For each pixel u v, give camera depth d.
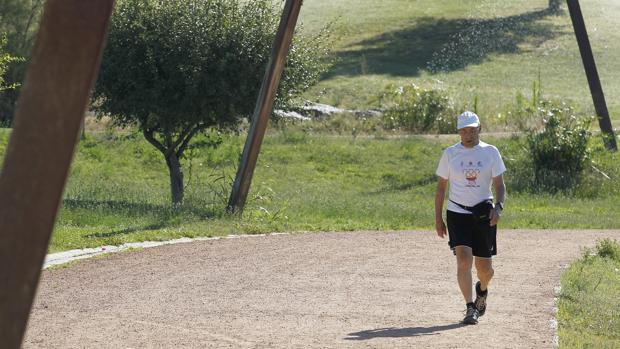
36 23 97.00
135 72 55.03
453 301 28.17
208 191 62.28
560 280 33.06
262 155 82.25
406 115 94.31
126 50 54.53
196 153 78.25
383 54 146.88
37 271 10.50
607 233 51.84
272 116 58.44
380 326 23.78
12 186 10.47
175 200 57.69
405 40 156.75
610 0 193.50
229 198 51.12
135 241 39.91
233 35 54.91
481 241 24.55
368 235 46.75
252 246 40.53
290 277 32.31
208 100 55.38
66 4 10.55
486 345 21.11
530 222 57.09
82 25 10.57
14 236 10.42
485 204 24.34
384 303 27.53
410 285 31.14
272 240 43.12
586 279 33.47
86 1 10.59
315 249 40.34
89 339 21.55
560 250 42.94
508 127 90.50
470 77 132.25
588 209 67.38
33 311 25.00
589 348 21.59
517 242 46.12
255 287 30.02
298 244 41.91
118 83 55.06
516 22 169.00
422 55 146.88
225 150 80.00
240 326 23.47
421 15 176.12
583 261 38.47
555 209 66.94
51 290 28.34
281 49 49.19
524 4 185.12
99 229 42.25
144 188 68.06
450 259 38.12
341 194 71.94
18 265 10.42
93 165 77.56
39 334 22.00
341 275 33.12
